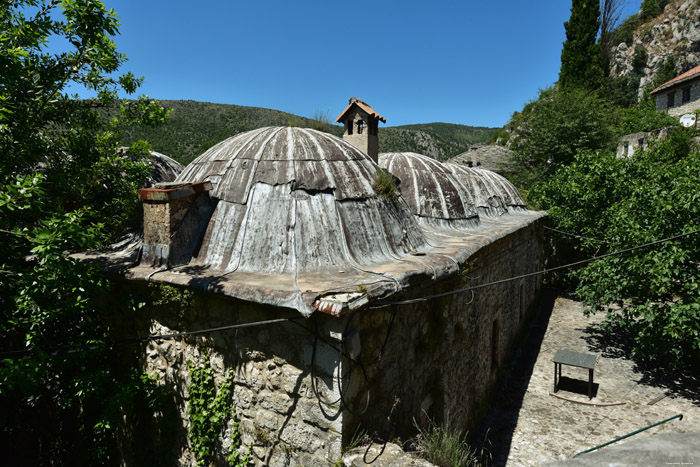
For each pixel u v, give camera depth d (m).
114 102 7.76
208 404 5.75
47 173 6.61
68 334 6.08
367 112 10.41
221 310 5.51
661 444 1.50
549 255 21.39
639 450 1.48
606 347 14.21
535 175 27.91
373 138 10.78
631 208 11.92
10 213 5.78
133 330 6.57
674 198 10.66
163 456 6.34
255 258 5.92
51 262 4.67
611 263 11.87
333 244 6.10
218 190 6.64
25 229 5.07
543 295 20.31
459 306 8.20
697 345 9.91
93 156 7.19
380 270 5.80
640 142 28.88
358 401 4.95
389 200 7.50
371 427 5.24
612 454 1.48
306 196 6.31
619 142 31.05
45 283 4.95
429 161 12.47
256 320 5.19
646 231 10.80
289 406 5.02
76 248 7.40
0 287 5.43
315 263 5.85
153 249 6.08
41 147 6.17
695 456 1.42
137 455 6.62
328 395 4.70
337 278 5.41
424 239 8.27
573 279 20.94
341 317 4.53
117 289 6.52
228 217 6.30
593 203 15.92
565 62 41.69
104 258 6.74
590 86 40.25
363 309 4.75
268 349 5.15
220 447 5.69
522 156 29.33
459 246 8.30
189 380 5.94
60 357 5.80
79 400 6.96
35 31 5.96
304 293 4.62
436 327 7.15
